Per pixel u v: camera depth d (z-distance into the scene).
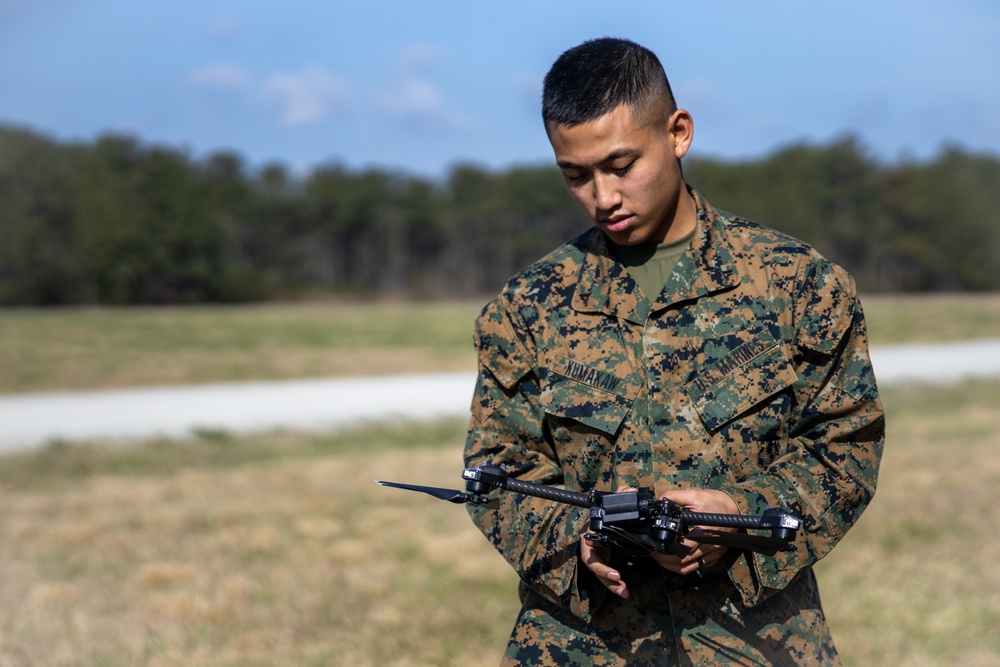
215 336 31.17
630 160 1.75
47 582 5.29
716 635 1.81
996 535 5.73
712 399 1.81
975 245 87.25
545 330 1.93
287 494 7.35
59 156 85.44
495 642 4.31
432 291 95.94
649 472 1.83
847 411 1.83
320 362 20.91
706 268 1.86
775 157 91.69
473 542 5.86
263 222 92.19
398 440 10.07
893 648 4.08
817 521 1.76
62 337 30.73
